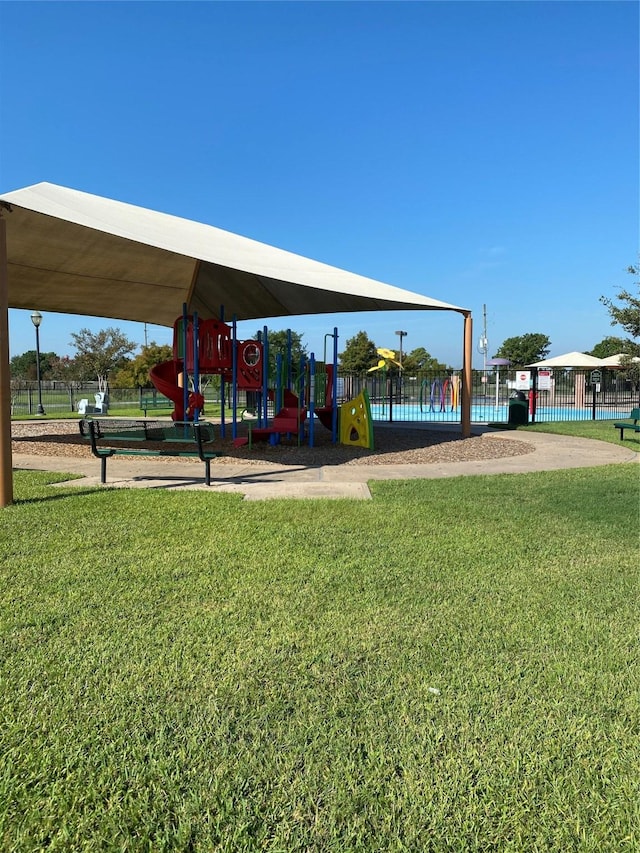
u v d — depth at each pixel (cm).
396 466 983
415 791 199
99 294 1609
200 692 259
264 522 561
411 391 3447
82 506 627
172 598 368
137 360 4750
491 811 190
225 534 517
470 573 419
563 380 3184
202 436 763
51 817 187
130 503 644
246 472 911
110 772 207
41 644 305
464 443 1348
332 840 179
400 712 244
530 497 692
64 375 5900
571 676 275
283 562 440
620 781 204
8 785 201
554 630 326
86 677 272
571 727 235
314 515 591
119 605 356
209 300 1812
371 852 175
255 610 350
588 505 645
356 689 262
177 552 463
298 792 198
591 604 364
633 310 1900
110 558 447
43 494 698
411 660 289
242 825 184
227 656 292
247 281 1560
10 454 636
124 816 188
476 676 274
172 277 1524
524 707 249
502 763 213
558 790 200
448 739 227
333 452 1177
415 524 556
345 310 1720
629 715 244
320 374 1522
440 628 327
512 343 9312
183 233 1171
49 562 436
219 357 1418
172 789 200
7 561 439
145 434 780
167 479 836
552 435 1550
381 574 414
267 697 255
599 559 453
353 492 727
